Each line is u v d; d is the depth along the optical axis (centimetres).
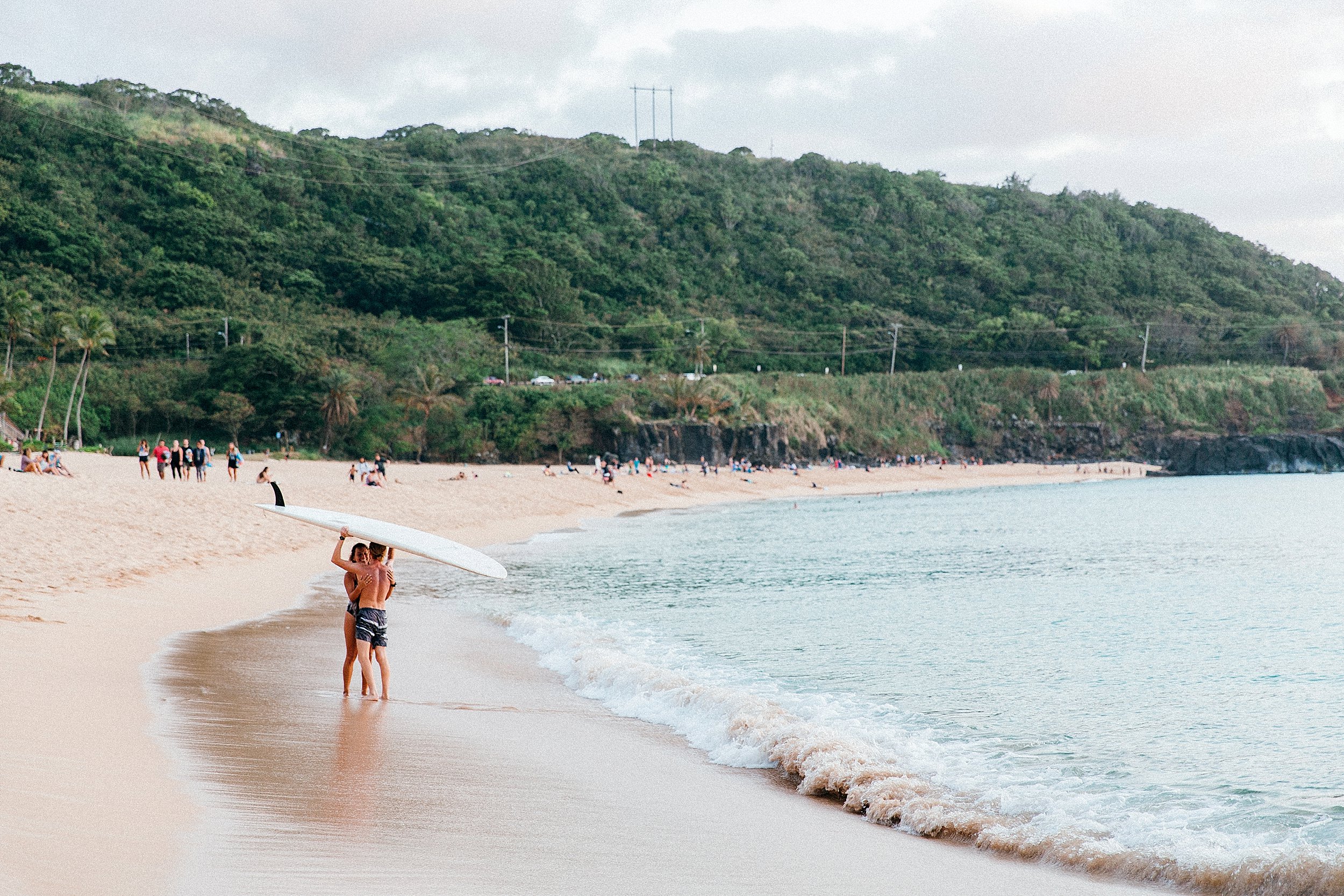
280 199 15625
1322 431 12325
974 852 718
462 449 10306
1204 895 636
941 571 2905
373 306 13838
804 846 696
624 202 18962
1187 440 12100
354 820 650
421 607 2025
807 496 8294
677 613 2050
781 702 1253
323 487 4450
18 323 8300
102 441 9556
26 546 1938
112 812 595
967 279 18050
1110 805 840
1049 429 13325
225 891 484
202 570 2148
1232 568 2973
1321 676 1462
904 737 1089
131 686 1045
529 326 13275
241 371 9856
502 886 545
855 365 15162
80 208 13388
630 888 564
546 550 3503
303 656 1359
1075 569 2956
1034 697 1312
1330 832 760
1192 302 17962
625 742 1014
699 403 11100
